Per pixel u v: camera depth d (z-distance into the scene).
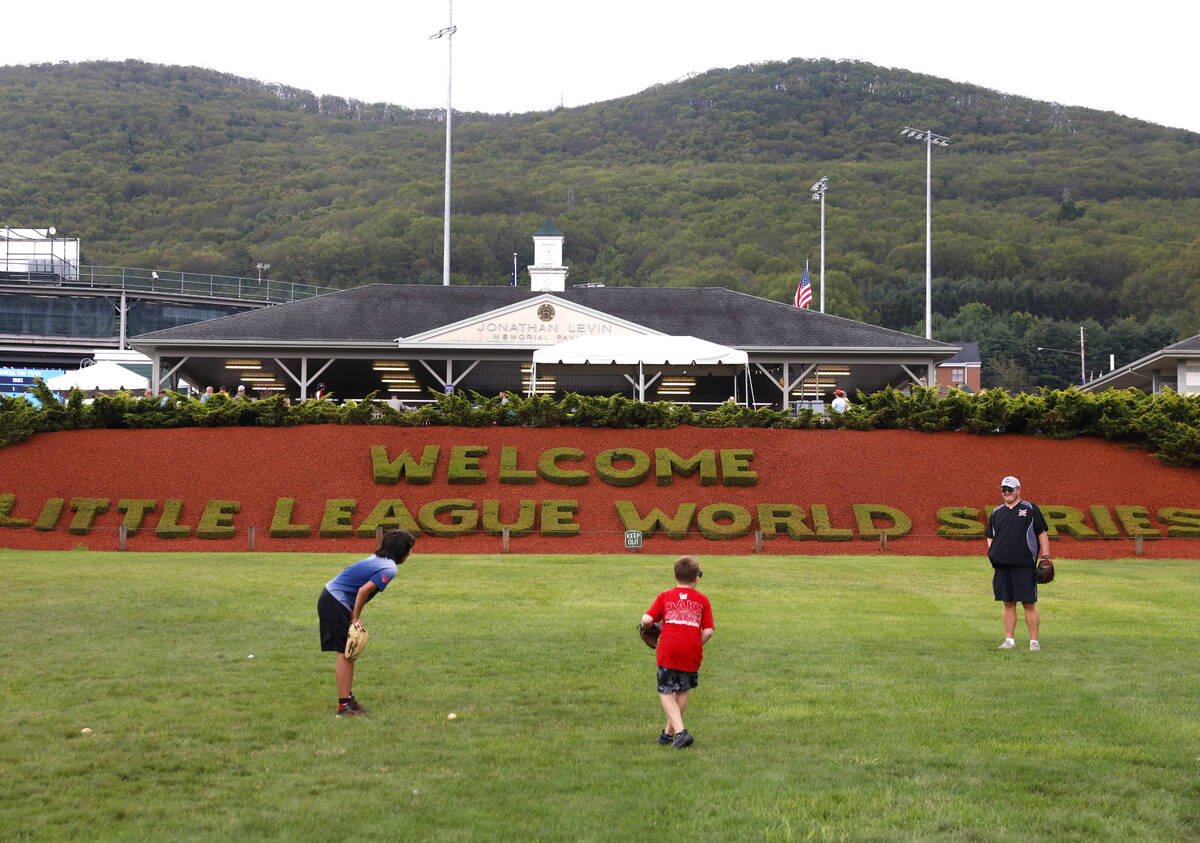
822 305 62.12
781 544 25.22
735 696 10.76
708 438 29.45
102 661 12.16
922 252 134.50
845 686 11.20
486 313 41.62
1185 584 19.53
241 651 12.80
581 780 8.08
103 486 26.80
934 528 26.22
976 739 9.21
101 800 7.61
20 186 157.88
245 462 27.83
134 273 129.00
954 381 100.75
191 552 23.56
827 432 29.70
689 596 9.23
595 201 154.50
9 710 9.98
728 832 7.01
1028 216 148.38
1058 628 14.96
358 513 26.23
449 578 19.08
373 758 8.62
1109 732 9.40
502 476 27.52
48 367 70.25
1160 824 7.19
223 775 8.19
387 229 141.38
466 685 11.22
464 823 7.18
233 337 41.00
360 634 9.84
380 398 51.34
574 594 17.61
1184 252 117.06
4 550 23.17
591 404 30.41
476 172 177.25
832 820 7.25
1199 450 27.91
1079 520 25.95
